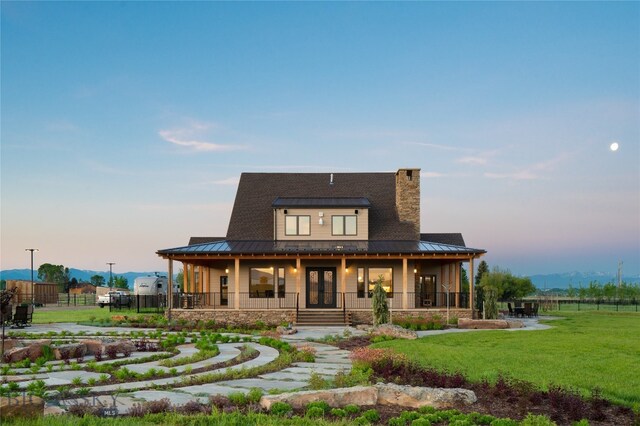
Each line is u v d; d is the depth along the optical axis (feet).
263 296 110.73
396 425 28.58
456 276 112.16
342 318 99.86
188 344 64.54
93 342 55.72
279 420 28.30
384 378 41.06
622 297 176.14
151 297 140.05
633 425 29.35
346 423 28.19
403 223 117.19
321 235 113.09
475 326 88.22
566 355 53.06
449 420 29.45
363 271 111.04
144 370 44.78
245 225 118.01
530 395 34.14
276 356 53.26
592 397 33.55
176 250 101.71
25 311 89.20
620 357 51.29
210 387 37.63
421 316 99.35
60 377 41.45
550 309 141.69
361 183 127.75
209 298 112.06
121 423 26.68
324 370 45.32
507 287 180.34
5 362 49.29
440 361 50.03
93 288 290.15
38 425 25.54
